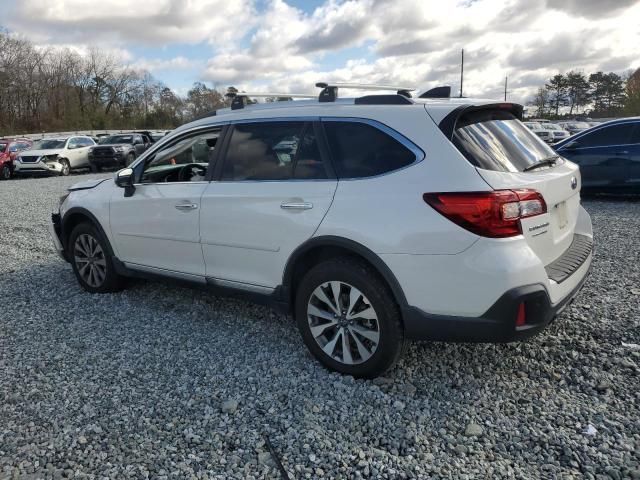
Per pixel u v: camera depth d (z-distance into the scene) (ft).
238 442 9.05
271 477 8.18
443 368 11.27
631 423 9.09
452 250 9.40
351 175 10.74
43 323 14.70
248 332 13.62
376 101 11.13
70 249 17.31
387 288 10.29
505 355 11.71
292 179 11.57
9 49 197.47
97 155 75.87
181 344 13.05
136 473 8.33
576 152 33.04
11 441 9.23
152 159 15.01
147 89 236.02
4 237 27.27
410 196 9.82
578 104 241.55
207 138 13.78
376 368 10.62
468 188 9.32
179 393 10.71
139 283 17.97
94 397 10.64
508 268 9.12
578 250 11.70
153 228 14.49
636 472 7.87
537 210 9.73
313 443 8.95
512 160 10.29
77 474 8.34
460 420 9.48
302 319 11.45
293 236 11.30
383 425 9.40
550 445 8.66
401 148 10.28
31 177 73.72
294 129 11.84
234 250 12.61
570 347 11.86
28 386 11.16
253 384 10.97
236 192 12.39
